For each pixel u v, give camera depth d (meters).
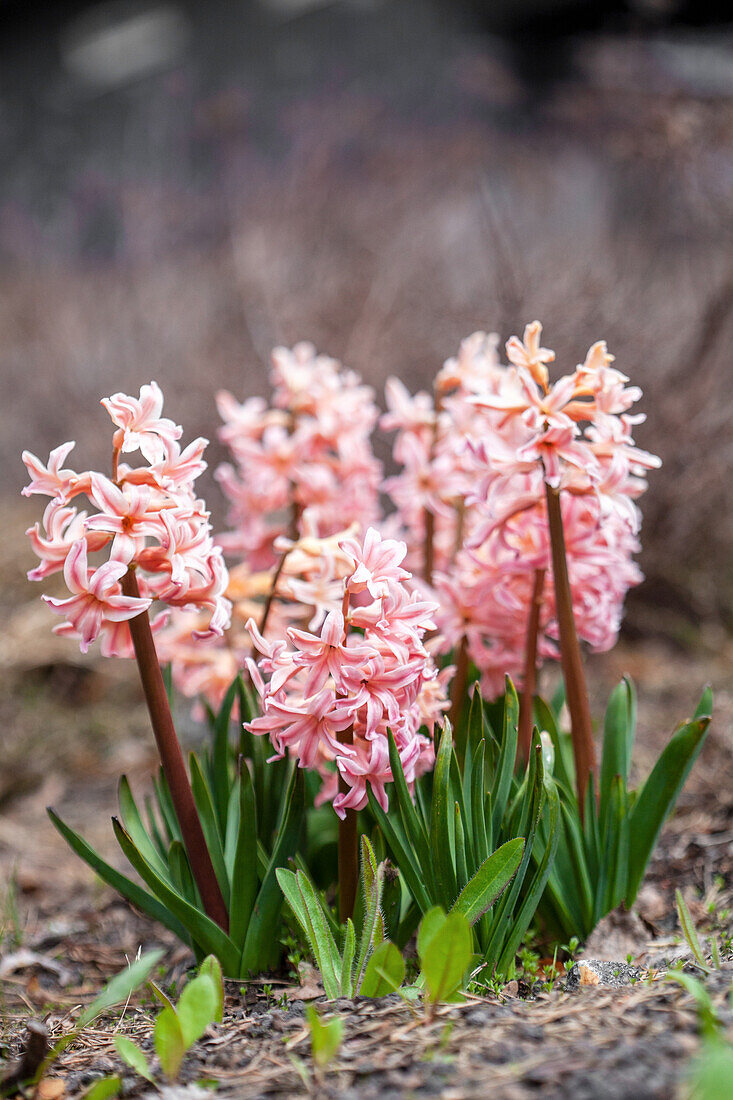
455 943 1.46
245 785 1.81
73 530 1.72
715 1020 1.33
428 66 9.14
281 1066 1.44
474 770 1.88
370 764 1.69
